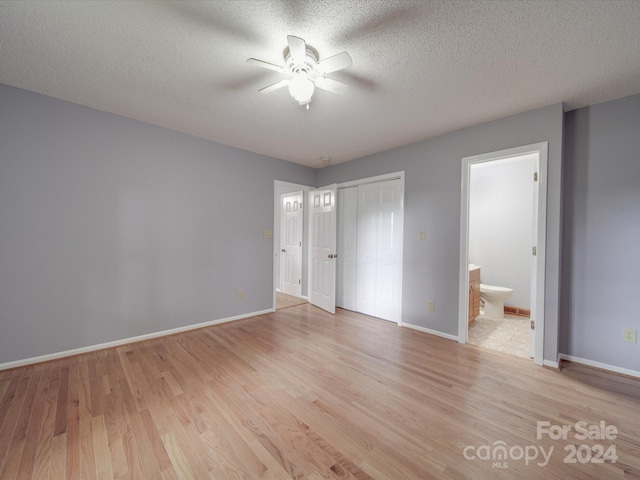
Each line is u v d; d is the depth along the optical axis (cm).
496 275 430
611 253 234
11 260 226
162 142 301
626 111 226
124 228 279
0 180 220
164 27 155
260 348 277
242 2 139
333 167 445
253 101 241
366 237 398
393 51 173
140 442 151
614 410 181
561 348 258
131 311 285
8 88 221
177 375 223
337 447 149
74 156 251
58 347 247
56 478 129
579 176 247
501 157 267
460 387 208
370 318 381
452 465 138
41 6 139
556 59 179
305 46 161
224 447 148
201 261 335
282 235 550
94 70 198
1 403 184
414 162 336
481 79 203
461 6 139
